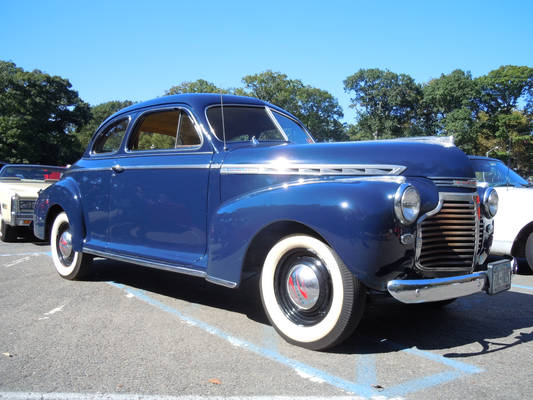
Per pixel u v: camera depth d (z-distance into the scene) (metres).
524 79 60.91
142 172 4.16
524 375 2.65
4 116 41.75
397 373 2.66
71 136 49.91
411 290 2.70
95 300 4.31
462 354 3.01
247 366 2.75
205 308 4.08
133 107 4.63
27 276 5.45
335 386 2.48
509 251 6.03
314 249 2.94
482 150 61.38
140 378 2.56
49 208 5.40
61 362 2.80
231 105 4.13
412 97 64.62
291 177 3.20
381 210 2.68
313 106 54.97
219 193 3.56
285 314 3.15
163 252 3.94
